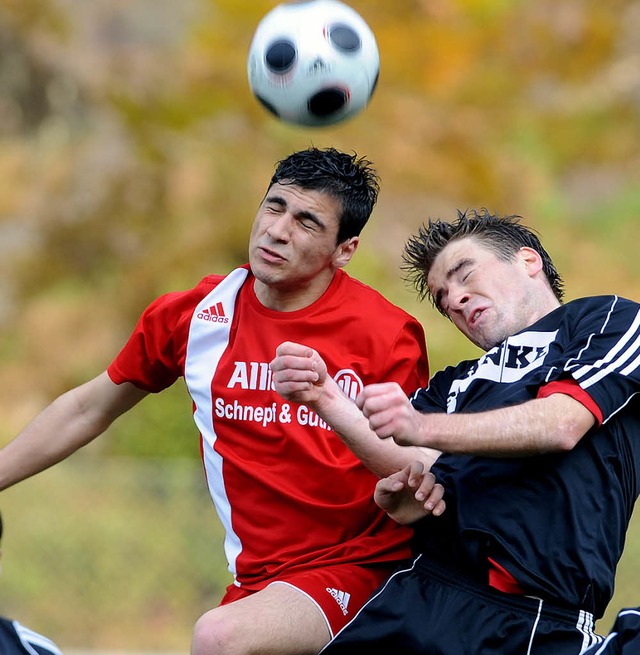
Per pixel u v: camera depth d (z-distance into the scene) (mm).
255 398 13758
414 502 12727
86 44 53719
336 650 12648
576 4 52750
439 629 12297
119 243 49281
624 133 54250
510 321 13258
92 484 32031
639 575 28250
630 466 12492
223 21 50500
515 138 51906
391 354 13773
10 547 31594
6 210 51406
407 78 50094
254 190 47656
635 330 12500
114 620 31125
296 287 13805
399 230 47344
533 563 12016
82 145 51656
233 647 12398
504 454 11672
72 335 46812
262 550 13750
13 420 44125
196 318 14188
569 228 52812
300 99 14391
